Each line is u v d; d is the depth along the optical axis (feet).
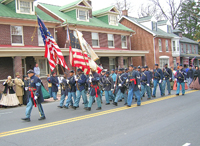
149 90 47.73
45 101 51.26
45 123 28.78
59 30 81.87
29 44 70.54
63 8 88.12
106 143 20.29
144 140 20.85
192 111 33.37
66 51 72.18
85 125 26.99
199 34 186.70
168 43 130.62
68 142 20.84
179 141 20.45
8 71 66.74
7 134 24.14
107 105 42.06
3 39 64.85
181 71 51.65
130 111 34.78
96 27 88.58
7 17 64.23
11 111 39.99
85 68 38.42
